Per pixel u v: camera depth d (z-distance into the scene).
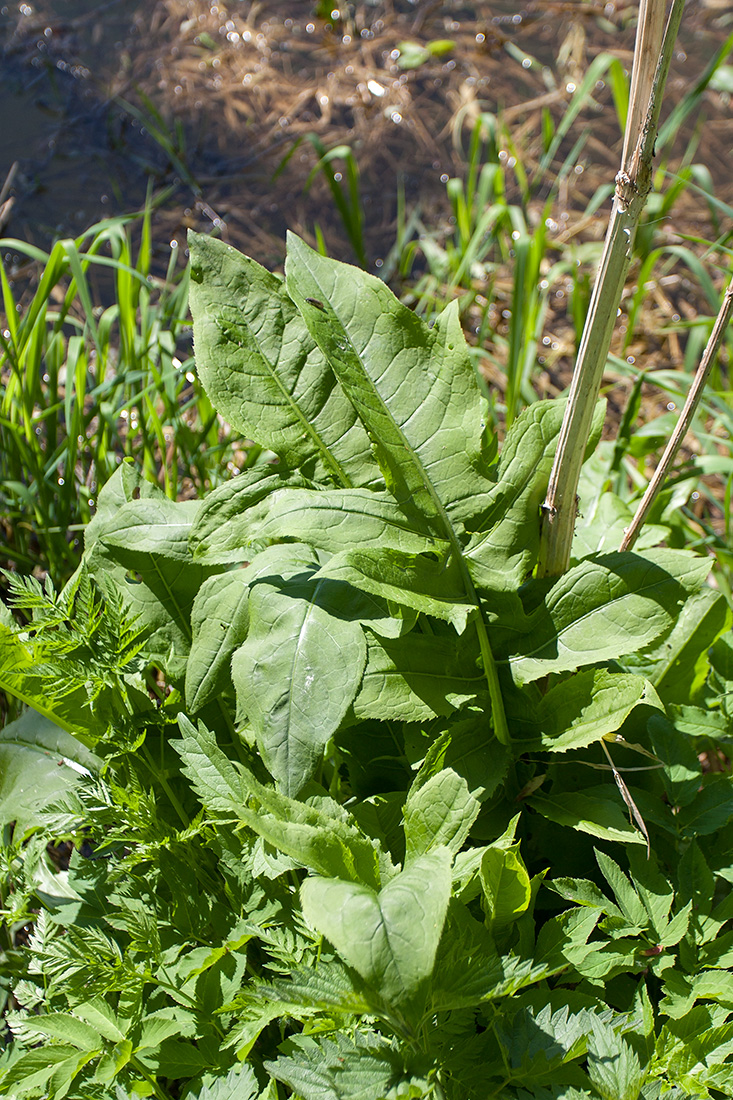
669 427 1.69
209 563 1.19
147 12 3.42
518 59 3.24
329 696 1.12
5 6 3.41
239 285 1.22
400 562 1.15
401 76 3.18
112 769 1.23
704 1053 1.08
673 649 1.29
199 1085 1.09
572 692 1.17
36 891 1.23
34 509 1.60
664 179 2.73
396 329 1.19
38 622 1.18
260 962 1.17
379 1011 1.00
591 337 1.13
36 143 2.81
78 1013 1.11
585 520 1.42
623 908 1.14
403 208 2.68
